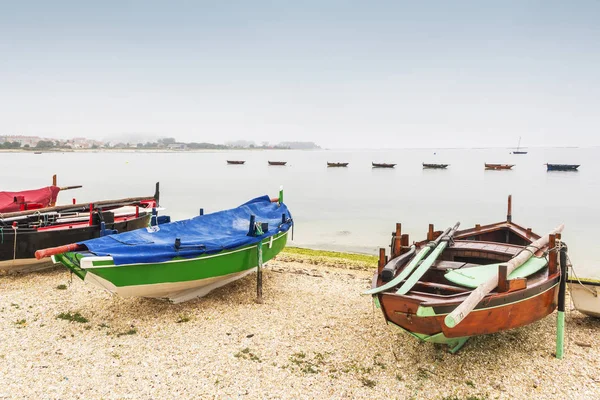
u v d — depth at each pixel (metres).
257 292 12.84
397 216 37.75
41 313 11.33
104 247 10.28
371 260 20.27
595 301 10.80
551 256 9.40
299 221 34.91
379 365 8.95
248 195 55.03
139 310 11.79
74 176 91.25
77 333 10.16
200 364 8.81
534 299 8.77
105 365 8.66
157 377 8.27
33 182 72.50
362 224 33.59
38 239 14.06
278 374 8.49
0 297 12.45
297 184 74.38
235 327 10.77
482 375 8.57
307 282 15.24
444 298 7.99
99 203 18.28
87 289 13.45
